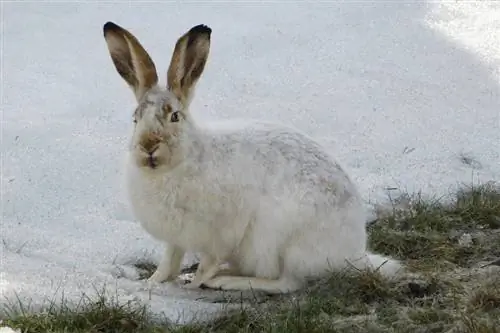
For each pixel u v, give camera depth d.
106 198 15.80
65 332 10.52
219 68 20.91
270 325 10.82
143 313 11.12
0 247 13.59
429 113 19.45
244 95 19.95
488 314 11.27
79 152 17.22
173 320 11.27
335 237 12.47
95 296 11.59
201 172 12.12
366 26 22.95
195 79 12.26
